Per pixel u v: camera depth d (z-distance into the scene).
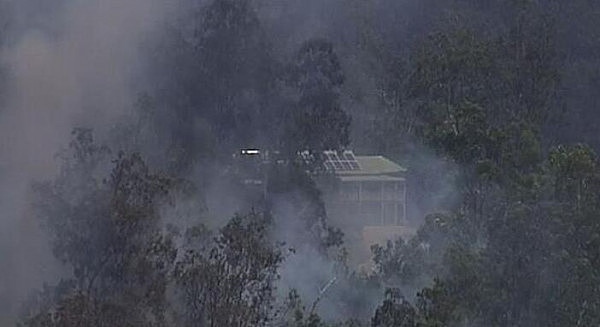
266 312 91.69
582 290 97.44
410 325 91.69
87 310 82.19
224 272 87.69
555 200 104.69
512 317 98.12
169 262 89.38
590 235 100.06
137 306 85.25
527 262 98.50
